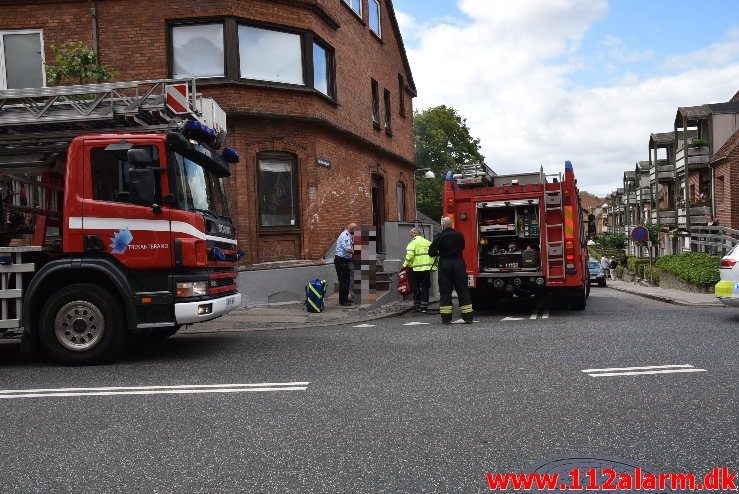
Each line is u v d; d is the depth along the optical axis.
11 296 7.28
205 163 8.43
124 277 7.27
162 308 7.33
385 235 15.19
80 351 7.30
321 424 4.61
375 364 6.87
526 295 13.12
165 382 6.20
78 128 8.18
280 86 14.55
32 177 8.38
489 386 5.66
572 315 11.92
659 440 4.08
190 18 13.95
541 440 4.13
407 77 24.38
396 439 4.22
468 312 10.59
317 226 15.11
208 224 7.76
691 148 34.16
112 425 4.70
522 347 7.73
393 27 22.55
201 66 14.12
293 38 15.12
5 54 14.05
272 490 3.42
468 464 3.74
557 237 12.13
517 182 13.04
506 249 12.64
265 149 14.34
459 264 10.68
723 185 32.81
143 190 7.13
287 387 5.83
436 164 55.44
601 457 3.80
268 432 4.44
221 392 5.69
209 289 7.59
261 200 14.42
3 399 5.62
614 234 55.03
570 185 12.07
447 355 7.31
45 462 3.92
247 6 14.23
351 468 3.71
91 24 13.98
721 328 9.14
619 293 23.62
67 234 7.36
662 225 41.06
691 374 5.94
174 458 3.95
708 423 4.41
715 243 27.22
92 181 7.40
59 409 5.21
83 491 3.46
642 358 6.79
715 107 34.78
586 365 6.48
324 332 9.88
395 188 22.30
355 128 18.25
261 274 13.83
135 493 3.43
